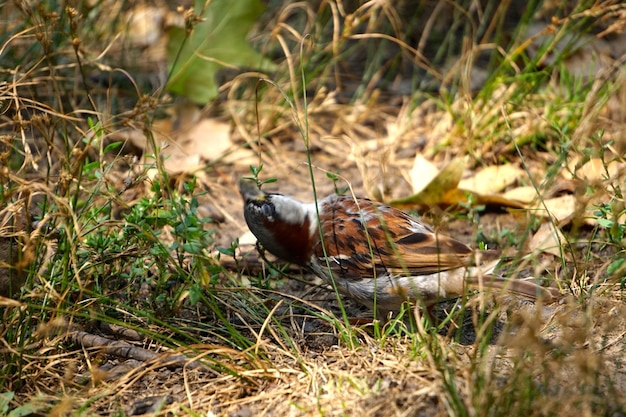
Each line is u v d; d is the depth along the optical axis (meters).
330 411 7.20
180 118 13.45
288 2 16.31
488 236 10.78
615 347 8.04
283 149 13.55
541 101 13.23
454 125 13.38
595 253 10.10
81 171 8.73
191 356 8.08
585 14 12.42
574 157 11.55
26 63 12.84
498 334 8.58
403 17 16.95
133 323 8.80
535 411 6.68
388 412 7.04
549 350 7.65
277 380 7.85
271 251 9.09
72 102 12.50
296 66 14.36
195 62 13.17
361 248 8.72
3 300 7.49
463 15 16.62
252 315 8.87
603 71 13.05
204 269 8.47
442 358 7.43
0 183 8.02
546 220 10.66
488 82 13.19
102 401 7.68
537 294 8.03
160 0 16.02
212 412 7.47
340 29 16.19
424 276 8.58
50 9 12.69
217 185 12.50
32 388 7.82
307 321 9.12
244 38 13.29
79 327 8.58
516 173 11.93
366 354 8.05
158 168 9.61
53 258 8.66
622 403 6.93
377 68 15.67
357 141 13.65
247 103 13.99
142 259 8.97
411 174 12.00
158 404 7.55
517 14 16.67
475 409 6.62
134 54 14.80
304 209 8.94
